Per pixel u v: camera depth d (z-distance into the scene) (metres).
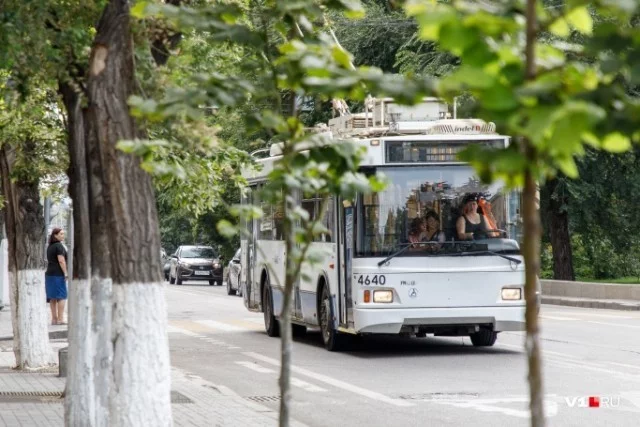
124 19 24.12
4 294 116.94
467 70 10.05
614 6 9.95
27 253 53.38
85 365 34.22
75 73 31.33
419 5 10.39
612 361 51.47
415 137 53.88
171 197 46.97
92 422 34.09
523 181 11.34
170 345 66.50
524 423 35.12
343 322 56.25
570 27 11.59
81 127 33.56
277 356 59.75
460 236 54.22
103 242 31.75
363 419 36.66
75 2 30.97
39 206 53.53
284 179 16.98
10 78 36.31
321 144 17.38
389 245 53.91
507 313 54.22
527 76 10.59
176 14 18.11
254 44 18.50
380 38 121.12
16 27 29.44
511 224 54.62
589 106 9.48
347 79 12.58
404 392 43.03
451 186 54.12
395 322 53.75
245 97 17.16
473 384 45.00
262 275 72.69
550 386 42.88
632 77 10.12
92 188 31.39
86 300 34.50
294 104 18.20
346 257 55.47
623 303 99.56
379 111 56.72
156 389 24.45
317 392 43.34
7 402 41.19
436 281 53.91
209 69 33.16
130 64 24.17
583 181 115.69
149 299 24.25
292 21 19.34
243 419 36.31
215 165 45.53
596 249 140.38
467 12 10.35
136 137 24.03
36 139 47.81
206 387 45.69
